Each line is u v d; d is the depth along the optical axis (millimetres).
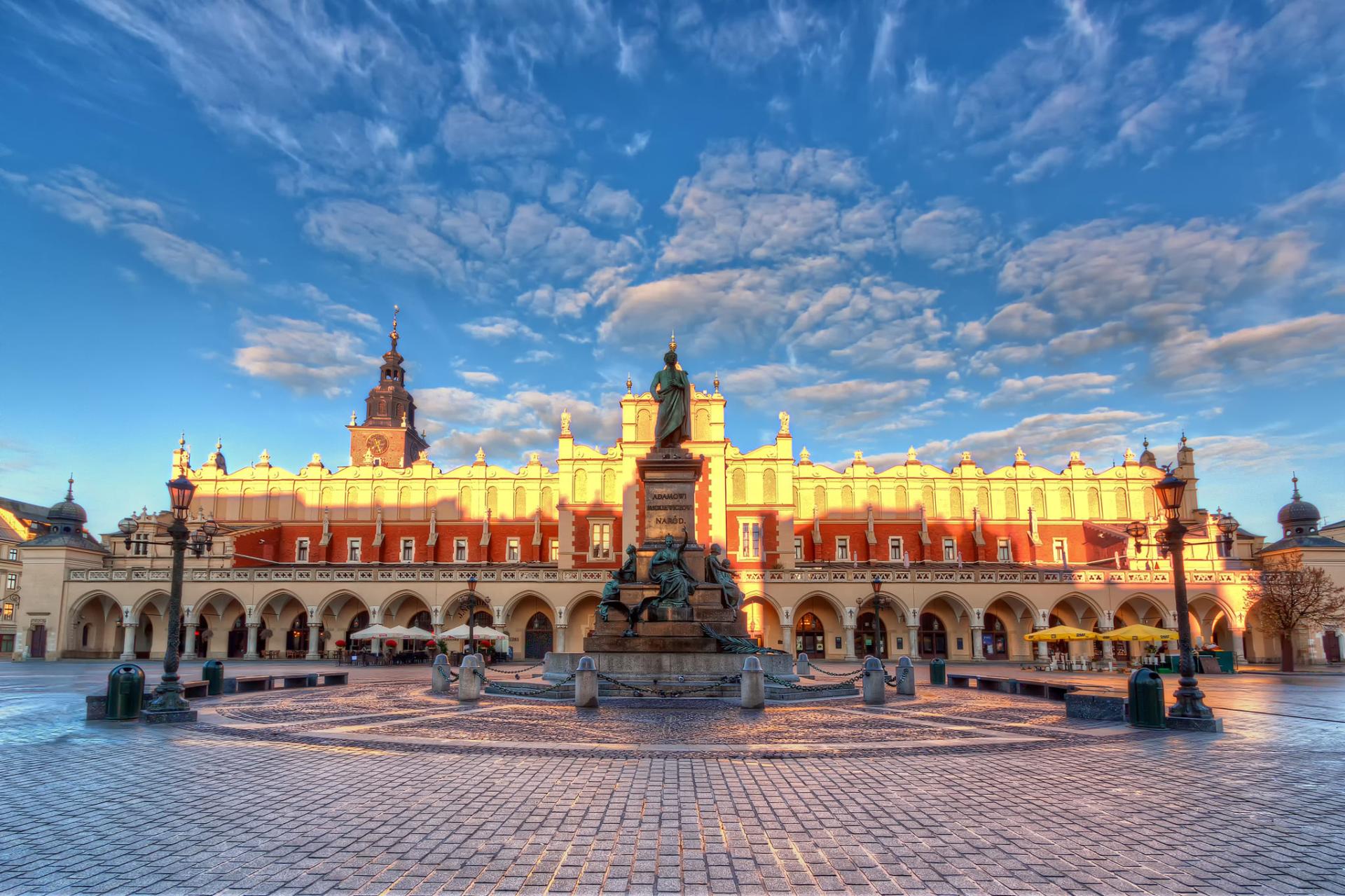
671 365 32594
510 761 13133
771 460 67750
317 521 73312
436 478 73938
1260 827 9125
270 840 8422
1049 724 18922
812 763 13023
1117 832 8914
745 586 61812
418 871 7469
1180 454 73188
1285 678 43094
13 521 90188
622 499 67812
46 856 7871
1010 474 72750
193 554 65312
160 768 12492
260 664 55281
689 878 7320
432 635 55406
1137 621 64688
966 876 7414
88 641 66250
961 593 61156
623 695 23734
